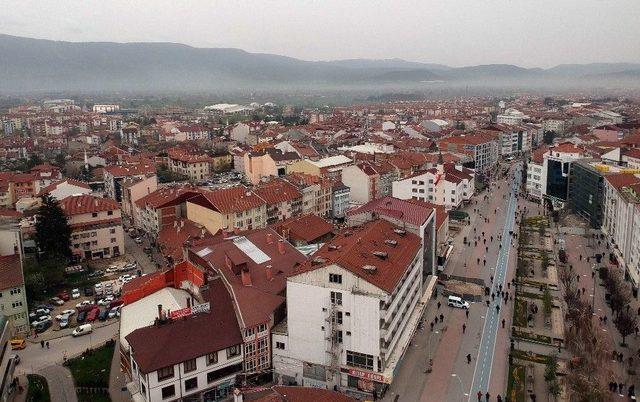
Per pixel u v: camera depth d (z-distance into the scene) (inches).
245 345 4084.6
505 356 4532.5
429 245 5565.9
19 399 4099.4
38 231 6742.1
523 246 7549.2
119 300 5767.7
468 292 5871.1
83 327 5167.3
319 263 4119.1
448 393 3998.5
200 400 3870.6
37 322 5383.9
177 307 4249.5
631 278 6053.2
